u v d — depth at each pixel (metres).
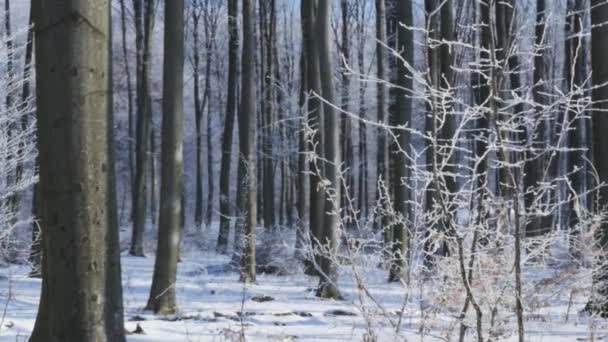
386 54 19.44
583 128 25.23
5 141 10.13
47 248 4.04
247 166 13.66
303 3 17.20
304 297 10.64
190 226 32.84
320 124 14.62
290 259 15.72
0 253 11.48
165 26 9.33
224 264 16.28
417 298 4.54
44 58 3.95
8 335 6.51
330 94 10.94
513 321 4.66
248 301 10.12
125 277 13.68
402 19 12.80
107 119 4.10
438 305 4.23
